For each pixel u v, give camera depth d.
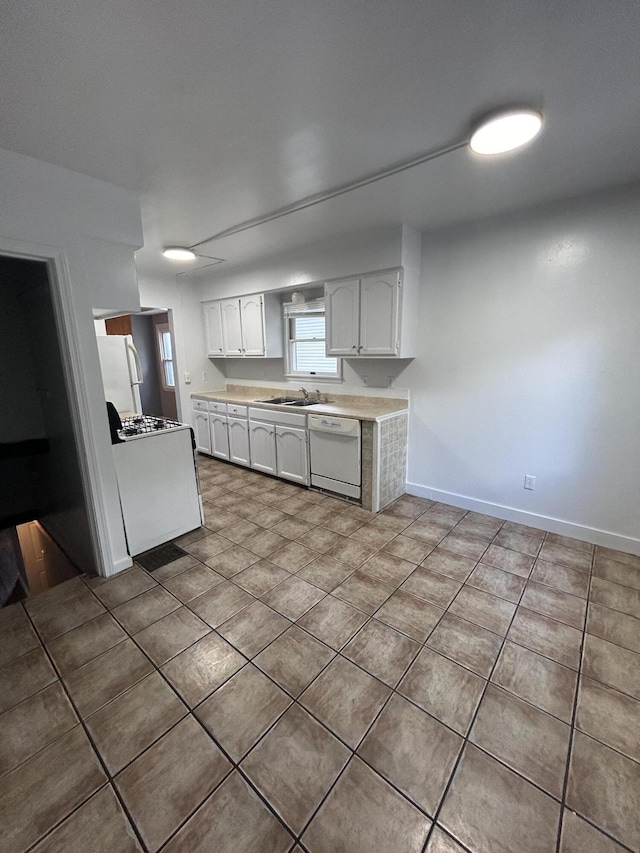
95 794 1.25
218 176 2.10
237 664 1.75
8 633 1.96
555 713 1.51
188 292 4.92
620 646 1.83
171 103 1.48
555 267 2.61
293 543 2.81
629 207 2.30
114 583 2.36
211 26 1.12
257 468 4.35
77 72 1.29
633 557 2.57
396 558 2.60
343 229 3.03
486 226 2.85
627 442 2.53
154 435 2.68
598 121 1.63
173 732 1.44
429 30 1.15
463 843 1.12
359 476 3.37
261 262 4.04
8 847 1.12
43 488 3.07
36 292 2.30
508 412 2.99
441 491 3.50
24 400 2.93
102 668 1.73
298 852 1.10
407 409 3.56
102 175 2.06
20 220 1.85
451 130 1.71
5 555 3.45
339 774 1.30
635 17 1.10
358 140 1.77
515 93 1.46
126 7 1.05
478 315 3.00
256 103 1.50
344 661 1.75
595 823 1.16
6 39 1.13
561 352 2.68
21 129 1.61
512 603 2.14
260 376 4.98
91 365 2.19
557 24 1.13
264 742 1.40
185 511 2.94
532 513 3.00
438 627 1.96
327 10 1.08
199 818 1.18
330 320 3.54
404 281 3.08
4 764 1.34
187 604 2.16
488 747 1.38
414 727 1.45
